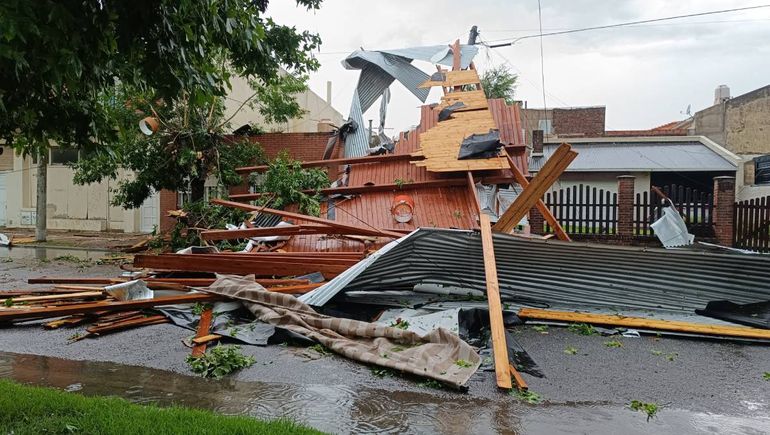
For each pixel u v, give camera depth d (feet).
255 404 13.94
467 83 46.70
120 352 18.22
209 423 11.79
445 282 25.20
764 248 42.93
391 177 37.58
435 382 15.25
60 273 35.94
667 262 21.66
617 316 22.11
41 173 57.72
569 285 23.32
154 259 26.20
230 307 21.97
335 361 17.28
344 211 35.04
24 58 10.75
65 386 15.29
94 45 11.64
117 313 22.17
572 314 22.30
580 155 79.00
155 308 22.54
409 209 33.65
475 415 13.33
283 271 26.30
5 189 76.95
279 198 35.70
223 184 47.06
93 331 19.94
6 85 11.86
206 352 17.92
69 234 67.31
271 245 31.81
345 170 40.50
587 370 16.61
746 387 15.34
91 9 11.02
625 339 19.99
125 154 45.16
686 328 20.31
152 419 11.94
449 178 35.96
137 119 44.04
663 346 19.17
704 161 72.23
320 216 34.78
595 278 22.93
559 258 22.27
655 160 73.87
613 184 73.72
